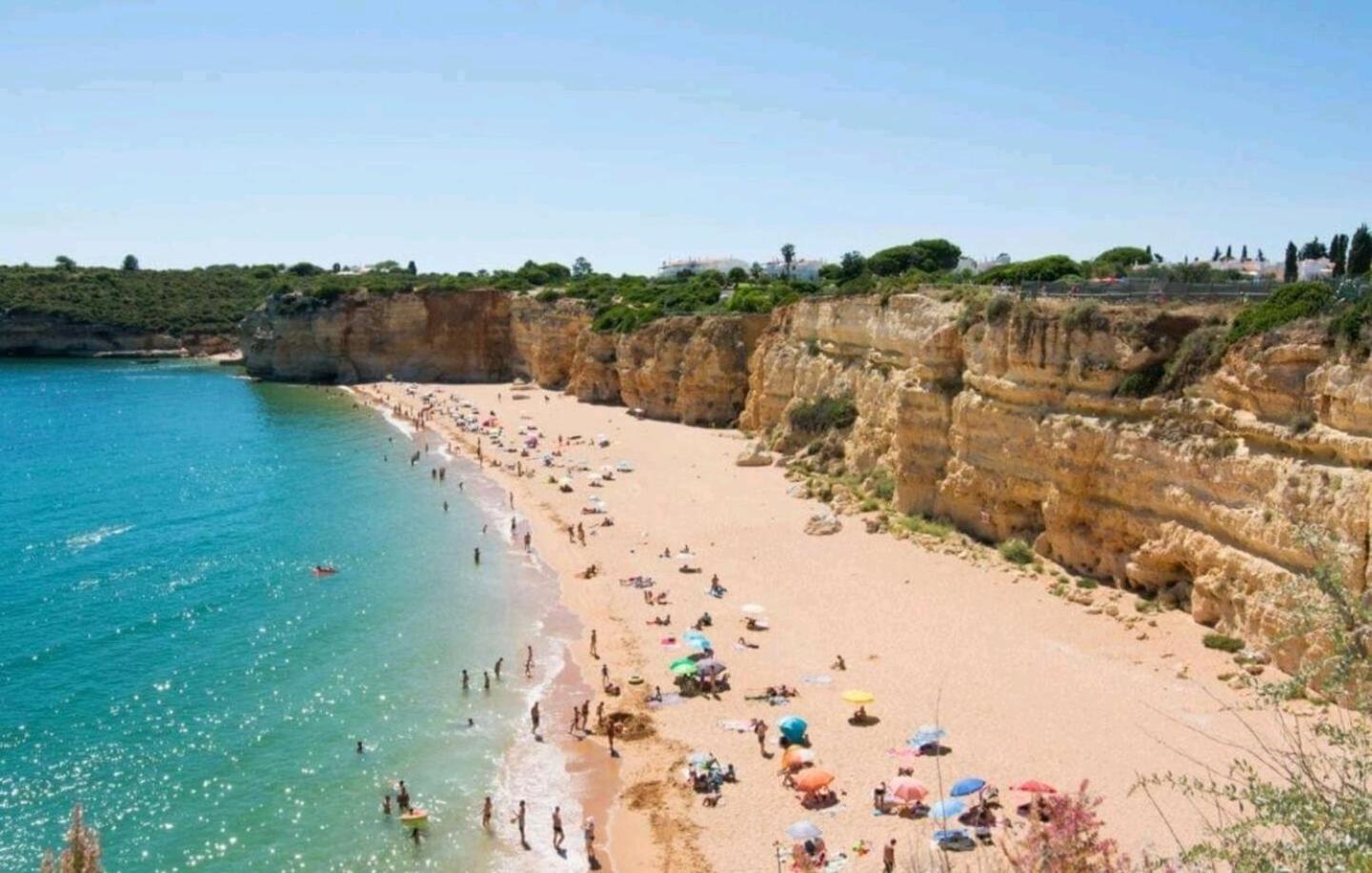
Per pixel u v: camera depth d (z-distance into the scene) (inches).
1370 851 408.2
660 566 2384.4
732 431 4047.7
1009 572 2106.3
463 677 1761.8
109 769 1467.8
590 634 1984.5
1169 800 1248.8
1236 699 1482.5
